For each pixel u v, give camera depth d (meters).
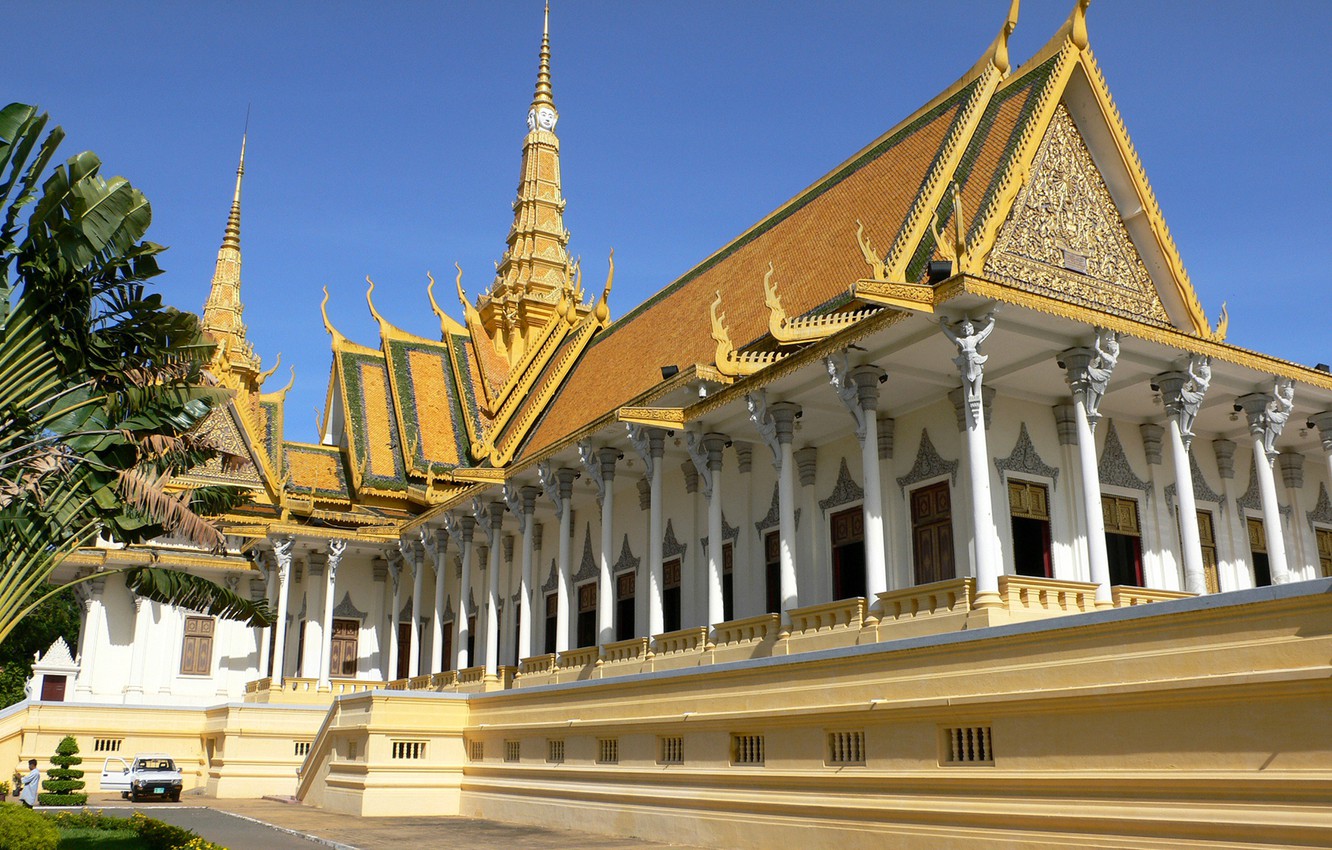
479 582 39.31
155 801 33.53
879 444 23.23
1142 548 23.14
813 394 21.98
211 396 19.91
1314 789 10.88
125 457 19.06
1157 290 23.70
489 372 49.62
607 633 26.53
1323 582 11.16
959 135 24.77
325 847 20.92
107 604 41.56
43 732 36.84
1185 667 12.34
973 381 17.62
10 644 63.00
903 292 17.42
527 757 25.70
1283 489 26.52
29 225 16.30
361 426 46.38
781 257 30.78
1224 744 11.80
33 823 17.08
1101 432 23.28
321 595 42.72
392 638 41.06
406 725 27.75
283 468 45.31
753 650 21.44
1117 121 22.94
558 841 20.95
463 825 24.55
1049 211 22.20
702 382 24.52
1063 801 13.38
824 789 17.03
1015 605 16.91
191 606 21.56
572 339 46.16
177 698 41.44
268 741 36.19
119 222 16.67
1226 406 23.25
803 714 17.59
